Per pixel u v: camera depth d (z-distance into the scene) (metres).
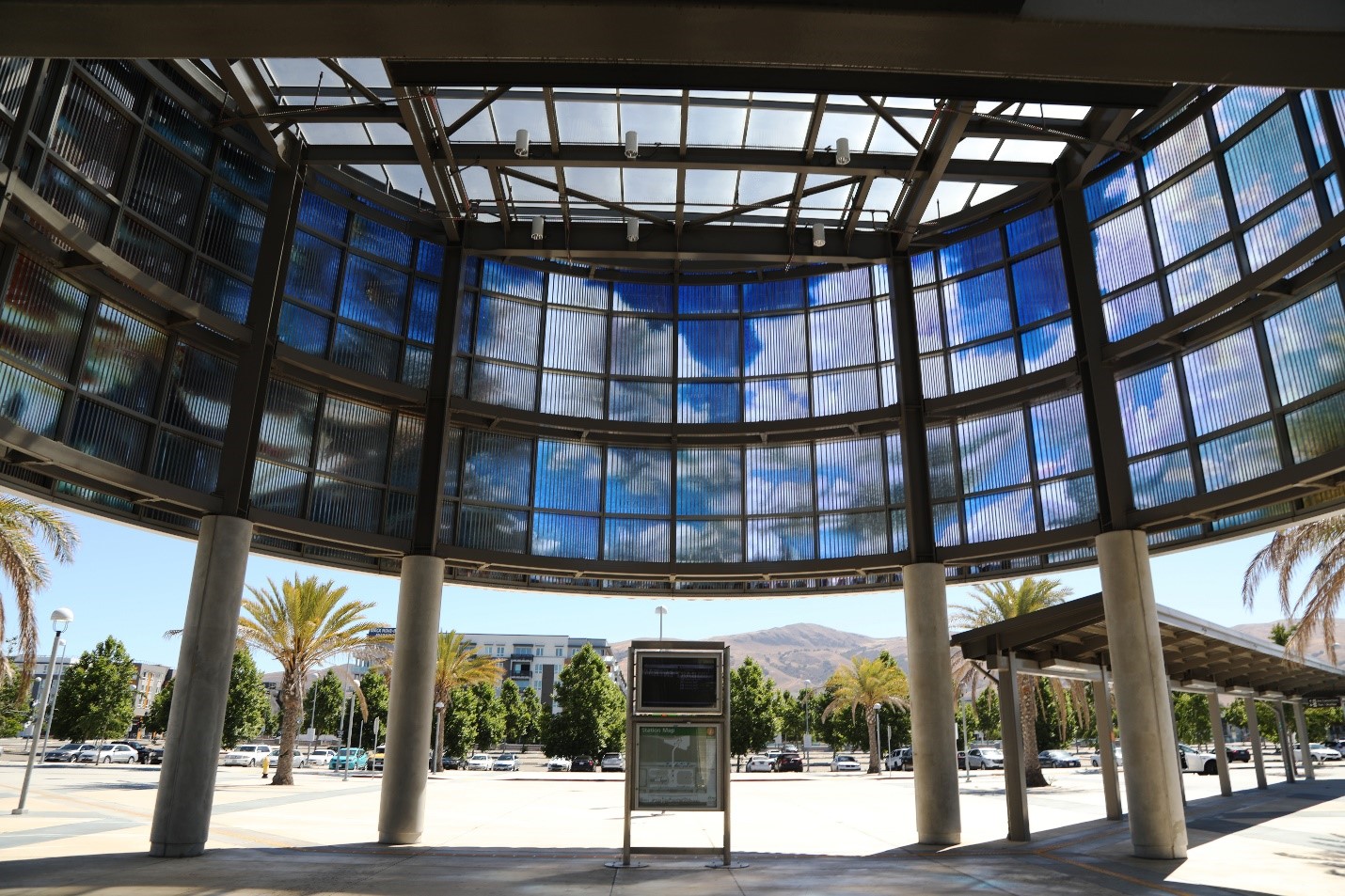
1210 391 15.80
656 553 20.95
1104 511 16.42
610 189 19.41
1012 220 19.61
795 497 21.09
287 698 36.72
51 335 13.12
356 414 18.83
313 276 18.19
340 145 17.84
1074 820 23.16
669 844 18.11
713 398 21.77
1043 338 18.78
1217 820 22.09
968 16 5.05
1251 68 5.45
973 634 18.27
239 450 15.74
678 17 5.11
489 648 148.50
